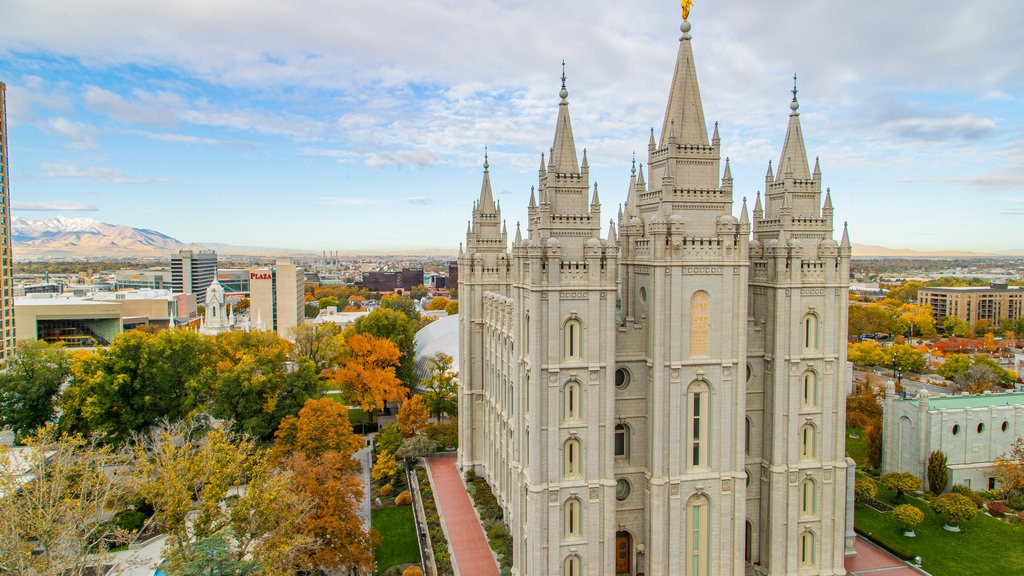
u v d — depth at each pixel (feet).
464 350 307.37
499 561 224.53
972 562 228.43
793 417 213.05
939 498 255.91
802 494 219.61
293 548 178.19
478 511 267.39
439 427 354.95
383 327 467.11
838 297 215.51
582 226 200.85
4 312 505.25
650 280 199.52
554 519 195.83
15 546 157.28
